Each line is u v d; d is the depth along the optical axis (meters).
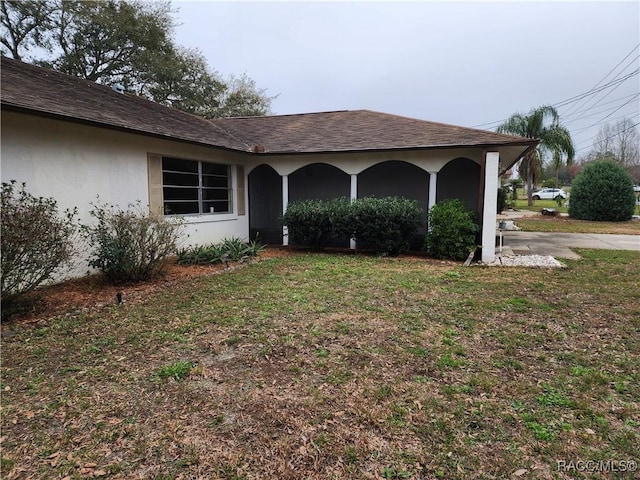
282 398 2.90
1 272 4.50
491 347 3.86
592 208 20.83
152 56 20.67
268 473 2.13
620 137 39.88
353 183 10.53
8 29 18.31
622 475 2.11
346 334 4.18
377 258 9.32
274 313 4.89
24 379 3.20
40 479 2.08
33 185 6.02
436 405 2.79
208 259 8.39
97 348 3.81
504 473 2.12
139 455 2.28
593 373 3.29
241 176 11.40
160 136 7.80
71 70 19.39
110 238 6.32
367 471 2.14
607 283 6.64
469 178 12.50
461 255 9.02
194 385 3.10
